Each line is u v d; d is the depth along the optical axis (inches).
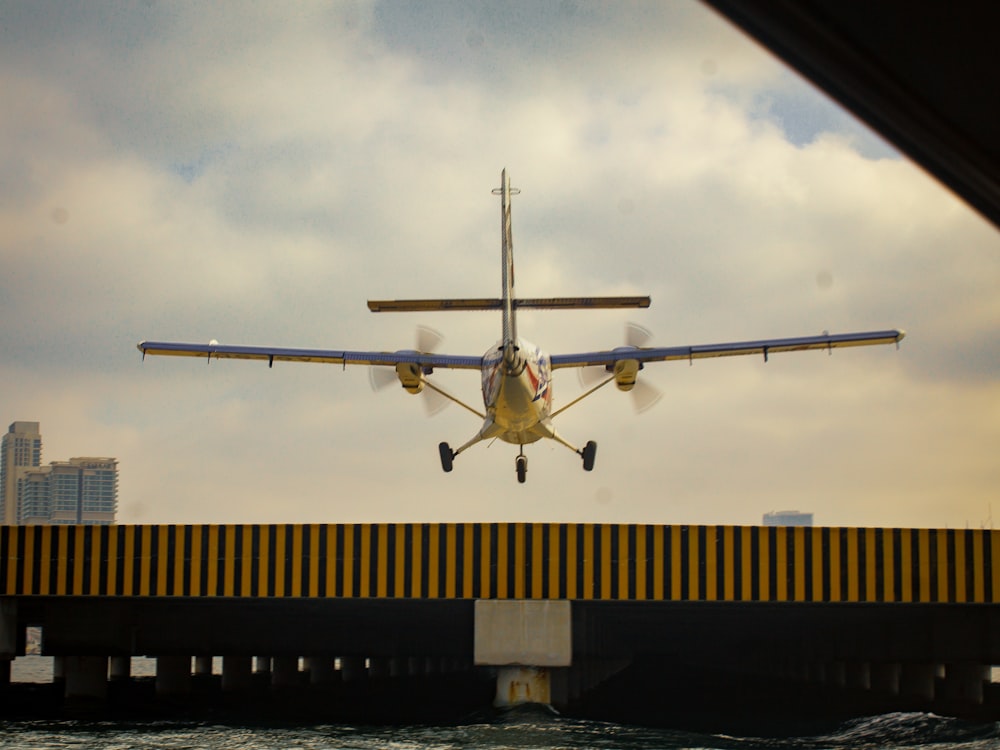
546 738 1448.1
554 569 1701.5
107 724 1631.4
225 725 1606.8
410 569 1713.8
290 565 1728.6
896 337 1779.0
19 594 1761.8
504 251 1691.7
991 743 1443.2
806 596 1678.2
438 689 2464.3
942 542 1689.2
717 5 212.7
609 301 1754.4
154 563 1748.3
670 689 2452.0
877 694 2237.9
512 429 1688.0
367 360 1791.3
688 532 1695.4
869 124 239.3
